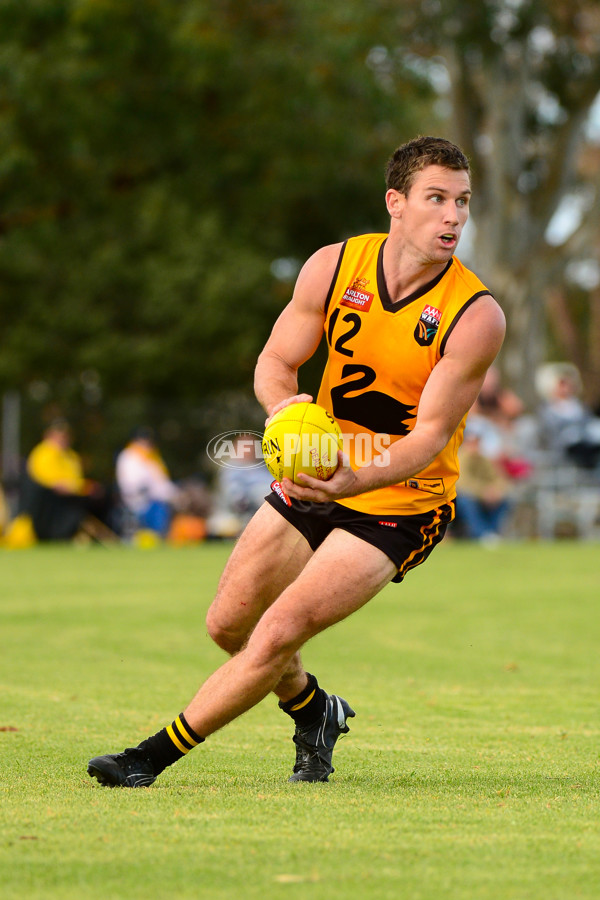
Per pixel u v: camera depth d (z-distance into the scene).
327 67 89.81
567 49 86.56
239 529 78.38
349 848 13.03
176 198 105.06
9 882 11.80
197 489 79.88
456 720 22.50
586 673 28.50
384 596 45.19
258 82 89.88
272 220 112.44
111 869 12.21
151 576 52.03
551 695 25.44
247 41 89.75
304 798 15.62
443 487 16.81
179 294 108.56
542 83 88.44
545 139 93.19
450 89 89.75
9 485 80.06
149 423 85.62
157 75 88.00
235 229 109.88
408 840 13.43
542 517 81.38
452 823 14.28
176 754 16.36
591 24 86.06
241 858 12.61
